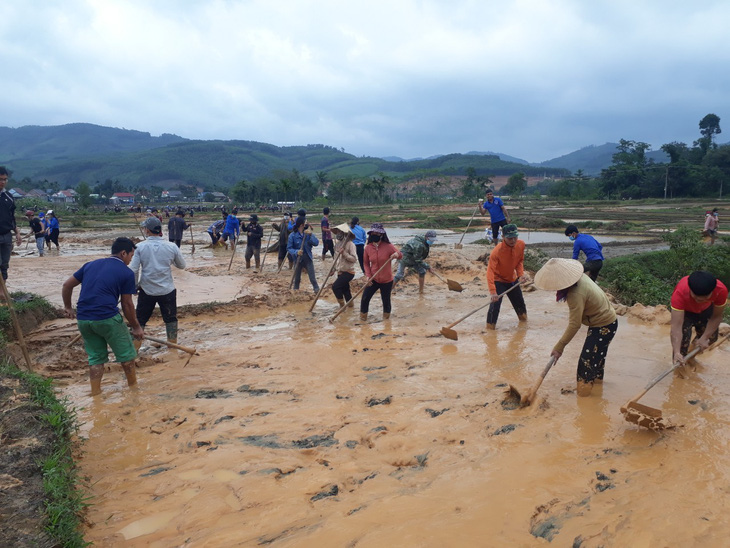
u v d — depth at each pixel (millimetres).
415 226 41812
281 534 3309
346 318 10125
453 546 3051
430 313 10289
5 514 3266
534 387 5273
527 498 3564
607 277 17672
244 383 6453
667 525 3182
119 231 40125
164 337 8930
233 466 4289
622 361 6703
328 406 5570
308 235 12180
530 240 31359
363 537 3164
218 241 24031
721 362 6570
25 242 28844
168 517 3629
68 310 6203
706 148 117125
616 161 115188
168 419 5445
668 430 4531
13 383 5016
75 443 4723
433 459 4270
